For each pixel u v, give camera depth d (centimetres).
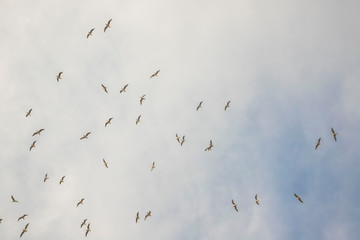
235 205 5941
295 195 5322
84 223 6156
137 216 6084
